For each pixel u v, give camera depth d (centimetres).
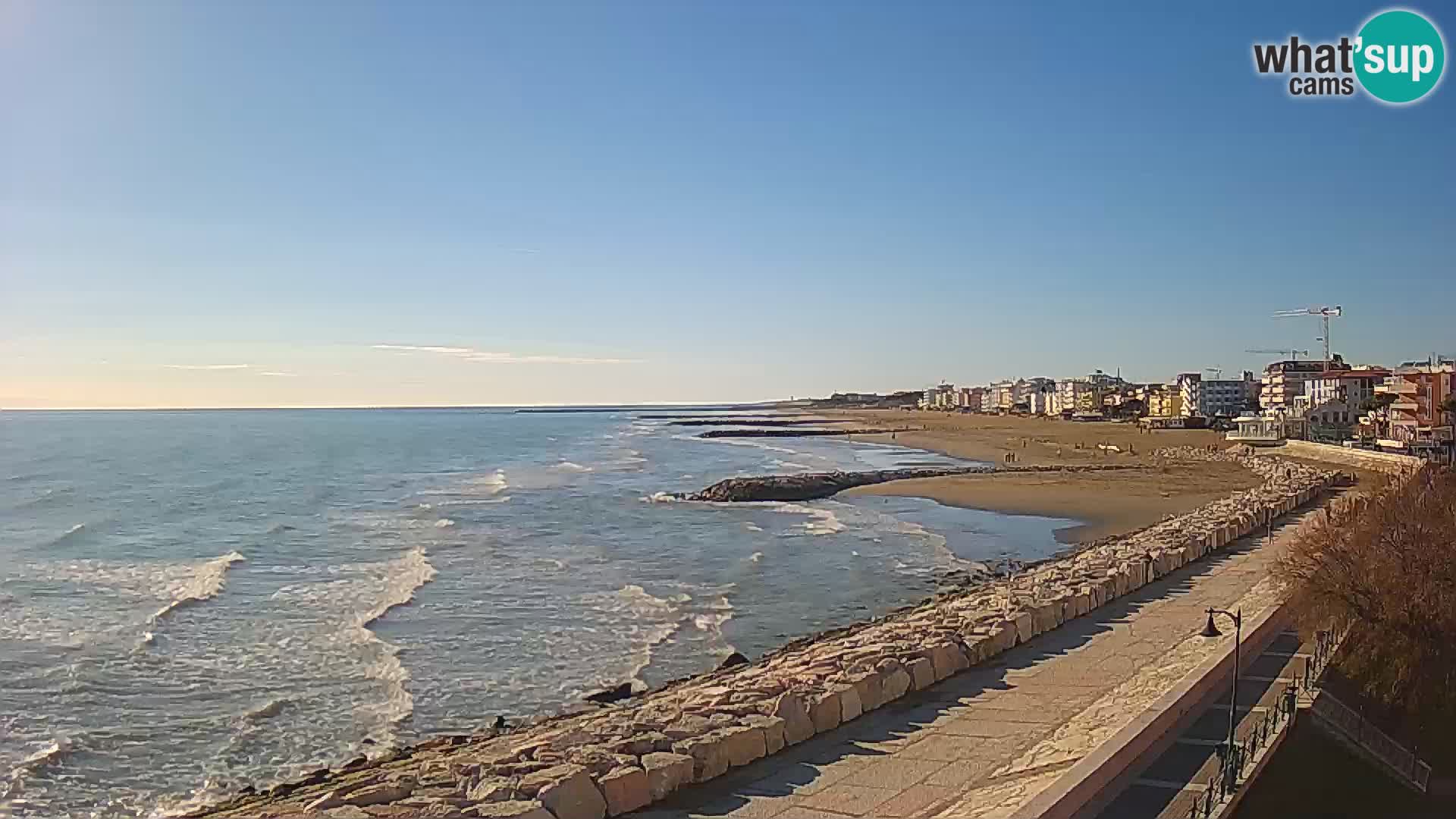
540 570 4159
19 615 3338
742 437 17125
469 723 2291
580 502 6800
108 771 2020
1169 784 1571
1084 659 2281
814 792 1521
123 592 3753
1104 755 1538
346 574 4091
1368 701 2280
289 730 2248
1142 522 5547
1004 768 1614
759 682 2006
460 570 4144
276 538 5159
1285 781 1775
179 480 8956
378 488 8006
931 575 4047
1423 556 2430
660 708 1947
